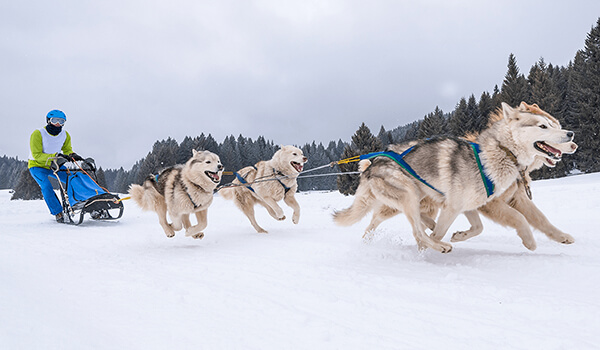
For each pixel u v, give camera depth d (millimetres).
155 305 2850
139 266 4293
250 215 7371
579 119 33281
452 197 4387
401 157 4727
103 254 5086
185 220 6562
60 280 3541
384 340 2207
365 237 5559
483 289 3096
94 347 2006
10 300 2641
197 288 3312
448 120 47406
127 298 3016
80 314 2570
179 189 5887
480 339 2203
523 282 3322
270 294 3127
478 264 4066
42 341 1992
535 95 38156
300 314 2645
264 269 4008
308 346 2139
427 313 2635
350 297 3008
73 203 8312
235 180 7590
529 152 4219
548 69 49062
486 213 4668
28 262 4383
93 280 3584
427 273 3750
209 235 7027
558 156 4160
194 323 2482
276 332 2338
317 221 8641
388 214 5410
